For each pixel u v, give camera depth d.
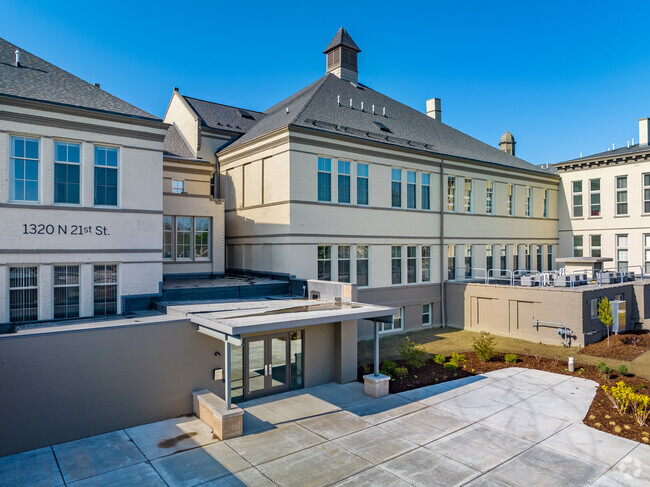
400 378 16.94
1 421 10.77
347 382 16.97
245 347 14.90
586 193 34.00
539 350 20.94
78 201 15.77
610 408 13.76
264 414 13.63
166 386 13.16
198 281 21.83
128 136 16.67
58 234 15.19
